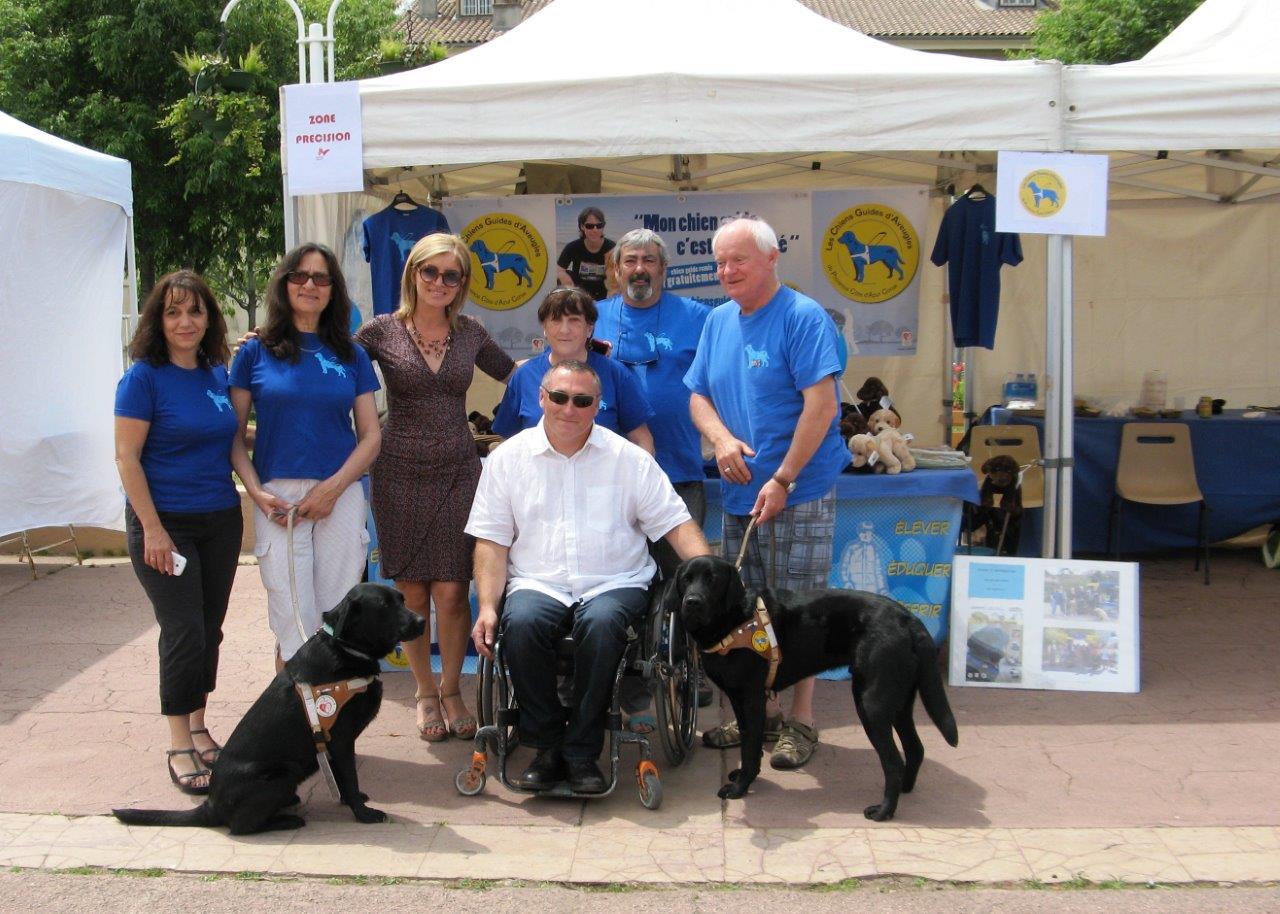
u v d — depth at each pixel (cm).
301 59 705
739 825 358
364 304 686
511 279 694
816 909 307
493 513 395
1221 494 735
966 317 704
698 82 480
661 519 396
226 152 1418
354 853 341
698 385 438
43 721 462
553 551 389
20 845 349
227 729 448
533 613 367
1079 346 822
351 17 1691
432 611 516
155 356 383
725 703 484
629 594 381
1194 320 812
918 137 480
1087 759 409
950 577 511
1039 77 475
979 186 695
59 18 1546
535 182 738
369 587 356
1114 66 488
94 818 369
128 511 389
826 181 808
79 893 320
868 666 360
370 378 421
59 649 565
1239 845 339
